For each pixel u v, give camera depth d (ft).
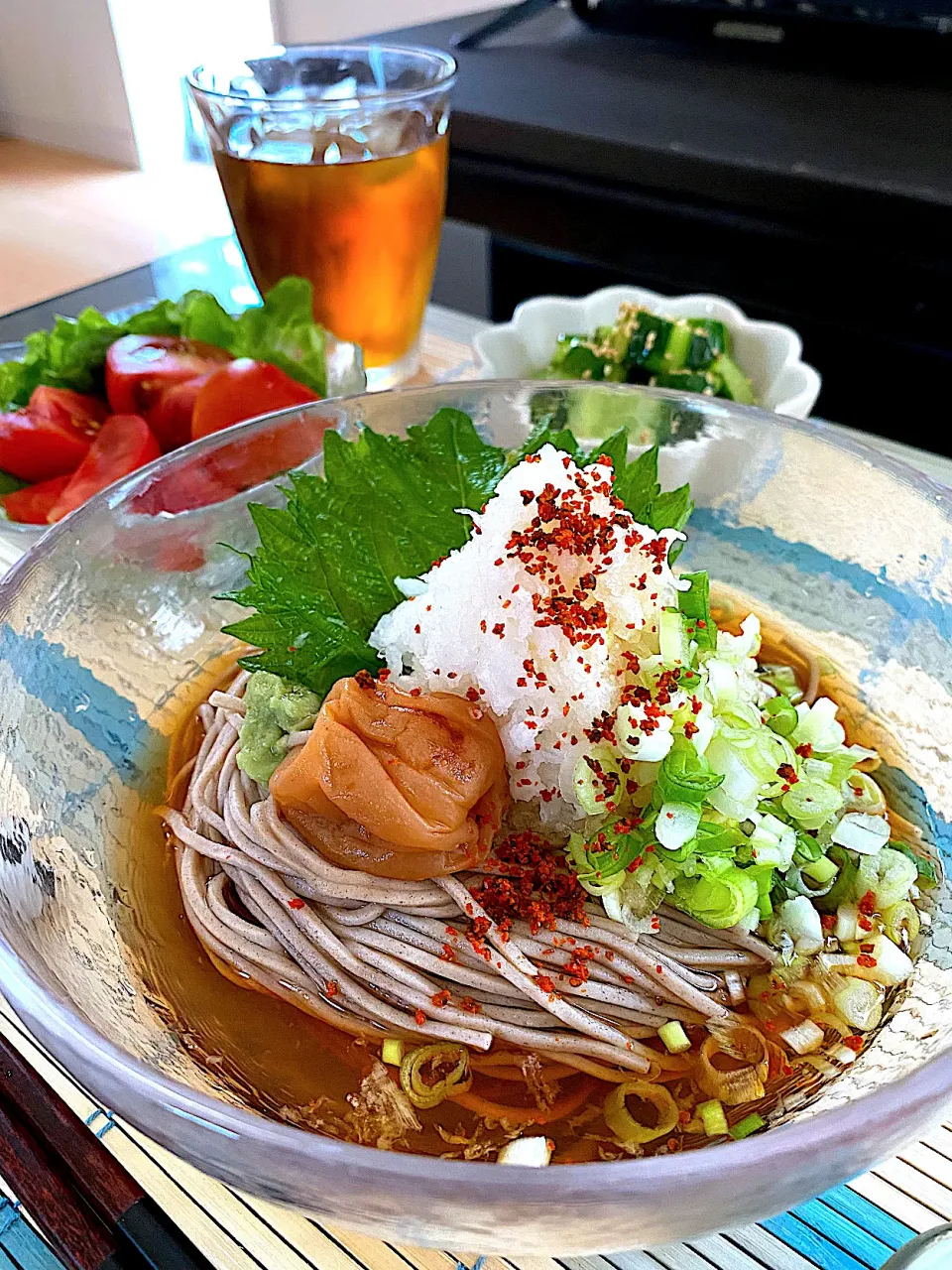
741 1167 0.38
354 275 1.12
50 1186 0.56
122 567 0.73
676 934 0.61
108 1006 0.53
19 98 2.93
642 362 1.10
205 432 0.96
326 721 0.58
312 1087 0.56
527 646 0.59
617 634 0.60
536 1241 0.42
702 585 0.64
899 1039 0.53
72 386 1.11
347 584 0.70
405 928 0.61
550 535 0.59
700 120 1.60
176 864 0.66
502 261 1.97
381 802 0.57
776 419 0.77
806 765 0.63
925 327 1.45
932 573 0.69
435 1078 0.57
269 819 0.63
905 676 0.71
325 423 0.81
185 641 0.78
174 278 1.56
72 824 0.62
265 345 1.08
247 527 0.82
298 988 0.60
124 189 2.44
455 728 0.59
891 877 0.61
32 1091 0.59
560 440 0.74
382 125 1.06
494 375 1.11
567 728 0.59
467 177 1.75
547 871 0.61
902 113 1.58
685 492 0.73
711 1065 0.57
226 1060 0.57
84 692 0.68
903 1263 0.51
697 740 0.57
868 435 1.10
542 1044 0.58
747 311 1.63
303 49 1.21
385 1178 0.38
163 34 2.65
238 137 1.07
